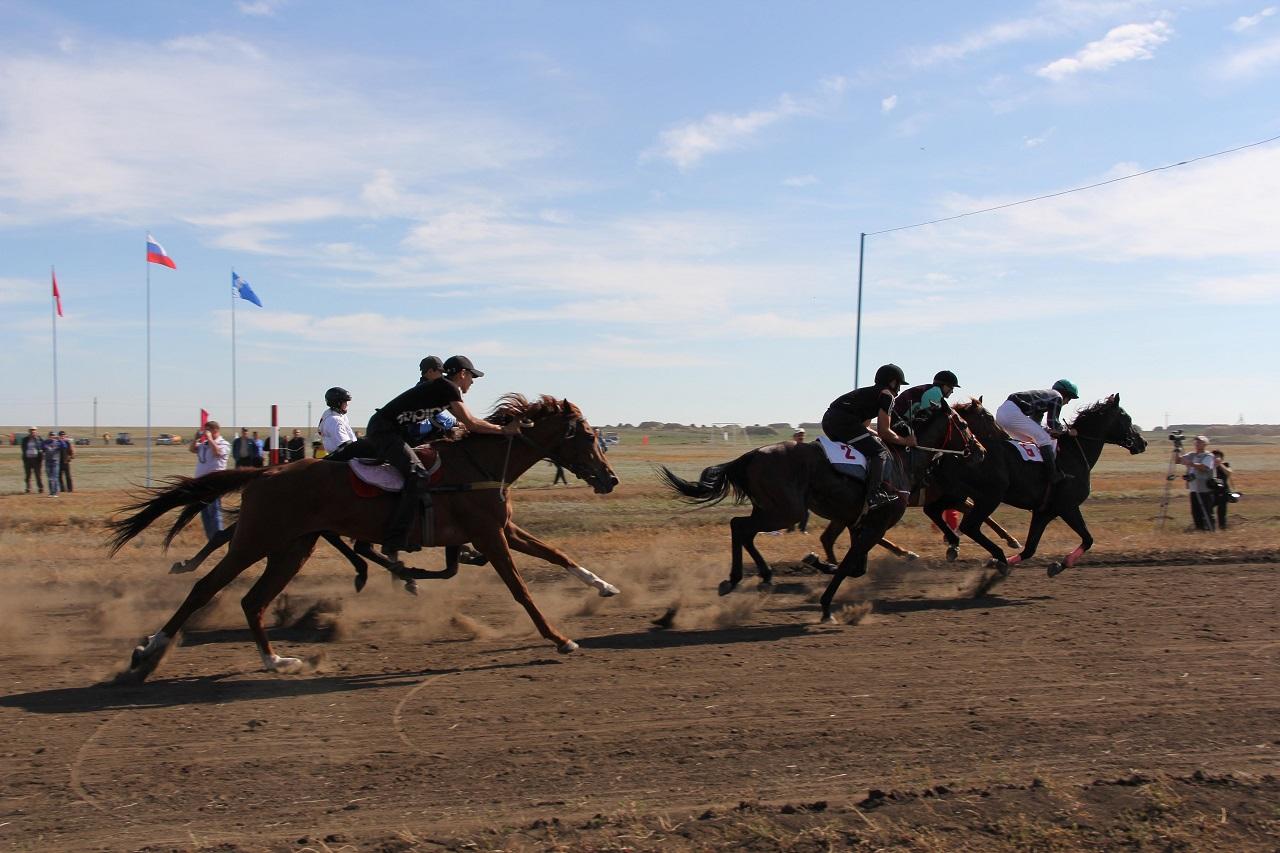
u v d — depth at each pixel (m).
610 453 48.94
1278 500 23.42
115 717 6.69
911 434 10.33
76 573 12.67
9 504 21.75
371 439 8.07
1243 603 10.41
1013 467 11.76
